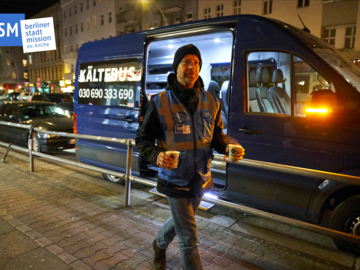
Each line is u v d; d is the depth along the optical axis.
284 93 3.24
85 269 2.51
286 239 3.10
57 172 5.79
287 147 3.02
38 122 7.88
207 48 6.04
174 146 1.96
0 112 8.98
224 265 2.59
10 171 5.79
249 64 3.38
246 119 3.31
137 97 4.44
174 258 2.69
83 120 5.43
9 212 3.73
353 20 16.33
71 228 3.29
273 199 3.18
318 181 2.86
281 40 3.08
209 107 2.07
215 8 24.19
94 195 4.41
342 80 2.72
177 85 1.99
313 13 17.81
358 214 2.65
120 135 4.73
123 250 2.83
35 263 2.59
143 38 4.43
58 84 47.34
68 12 42.91
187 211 2.02
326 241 3.13
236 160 2.01
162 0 29.67
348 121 2.65
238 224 3.45
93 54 5.29
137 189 4.80
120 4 34.88
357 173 2.62
